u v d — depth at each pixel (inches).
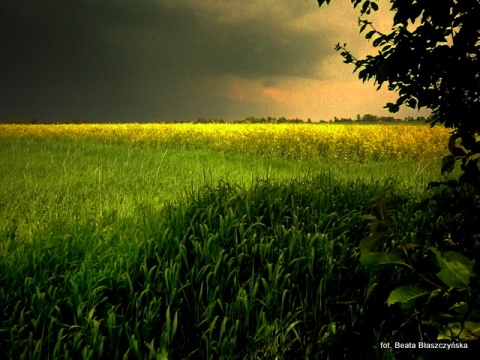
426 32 61.1
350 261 155.6
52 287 132.8
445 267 44.6
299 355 122.5
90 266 142.5
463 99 62.4
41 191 297.0
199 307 131.5
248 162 592.4
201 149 824.9
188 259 158.1
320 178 265.0
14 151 623.5
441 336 47.8
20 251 156.5
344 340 123.5
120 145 919.0
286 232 158.2
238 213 182.9
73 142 941.8
